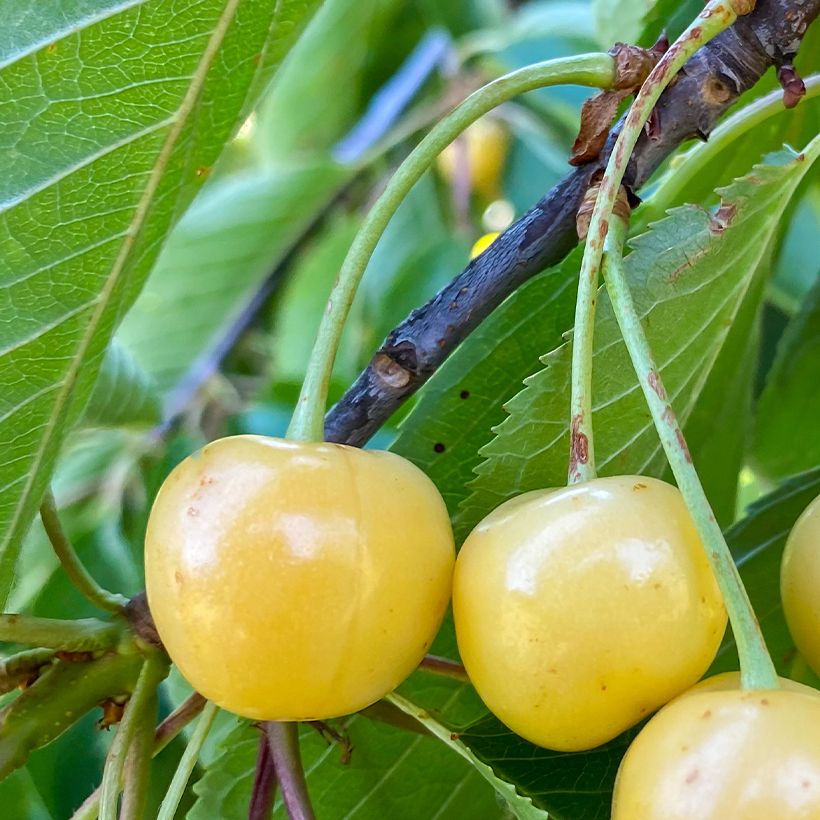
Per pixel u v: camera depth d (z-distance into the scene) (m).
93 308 0.14
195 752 0.13
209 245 0.32
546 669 0.11
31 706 0.14
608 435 0.13
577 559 0.11
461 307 0.14
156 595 0.12
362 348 0.30
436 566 0.12
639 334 0.12
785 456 0.22
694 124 0.14
